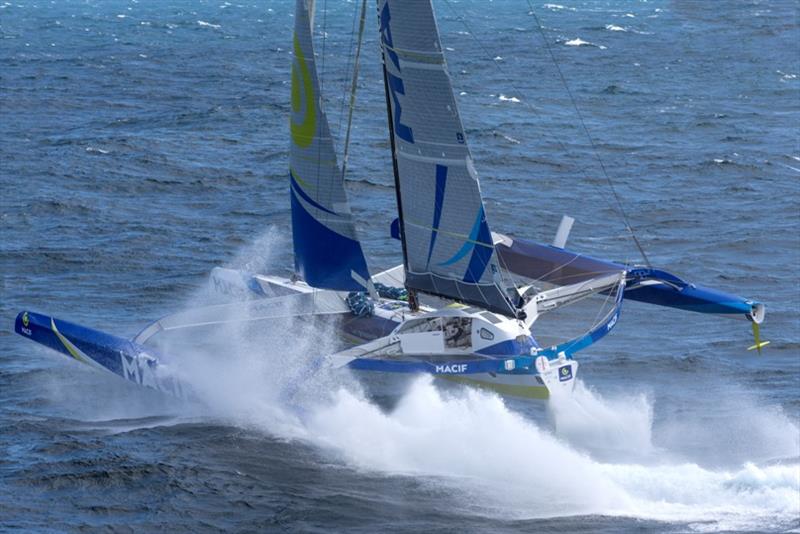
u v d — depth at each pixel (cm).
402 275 9062
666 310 10125
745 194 15650
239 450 6631
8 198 14325
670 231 13462
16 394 7744
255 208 14238
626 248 12688
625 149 19250
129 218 13488
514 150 18875
